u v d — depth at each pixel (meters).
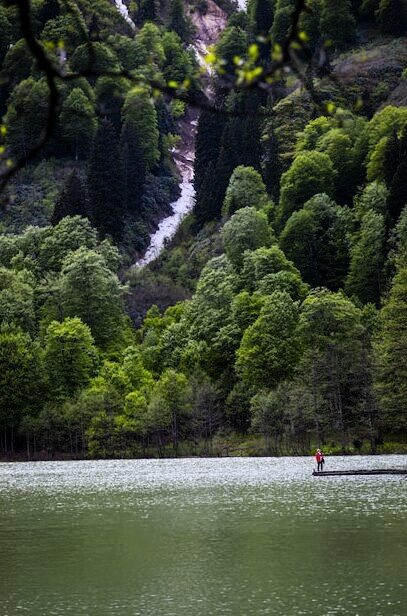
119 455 161.62
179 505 72.00
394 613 34.59
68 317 188.38
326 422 138.12
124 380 169.88
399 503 67.50
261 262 199.38
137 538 55.16
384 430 143.88
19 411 169.75
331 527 55.94
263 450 148.88
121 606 37.50
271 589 39.69
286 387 145.12
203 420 156.88
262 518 61.72
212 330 187.12
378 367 122.06
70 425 161.75
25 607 37.69
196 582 41.84
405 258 143.50
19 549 52.09
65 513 68.69
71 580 43.00
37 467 137.88
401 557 45.50
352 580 40.81
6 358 170.12
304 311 162.75
